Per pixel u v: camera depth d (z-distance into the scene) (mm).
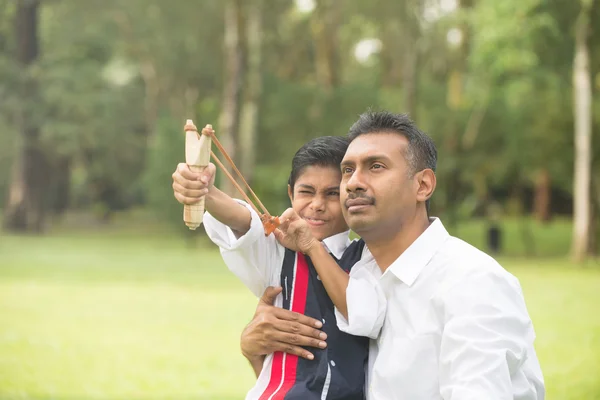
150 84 36531
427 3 26109
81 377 7707
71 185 47594
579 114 20922
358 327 2678
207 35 31750
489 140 26156
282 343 2764
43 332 10180
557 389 7141
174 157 26453
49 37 34062
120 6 32250
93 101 30766
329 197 3070
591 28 20203
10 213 31406
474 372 2391
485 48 20828
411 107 25750
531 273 17812
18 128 30609
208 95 34812
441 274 2641
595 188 23250
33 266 18562
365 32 31531
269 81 28250
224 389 7312
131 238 29250
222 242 2824
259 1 26641
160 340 9727
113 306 12555
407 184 2688
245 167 25125
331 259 2820
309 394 2695
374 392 2686
